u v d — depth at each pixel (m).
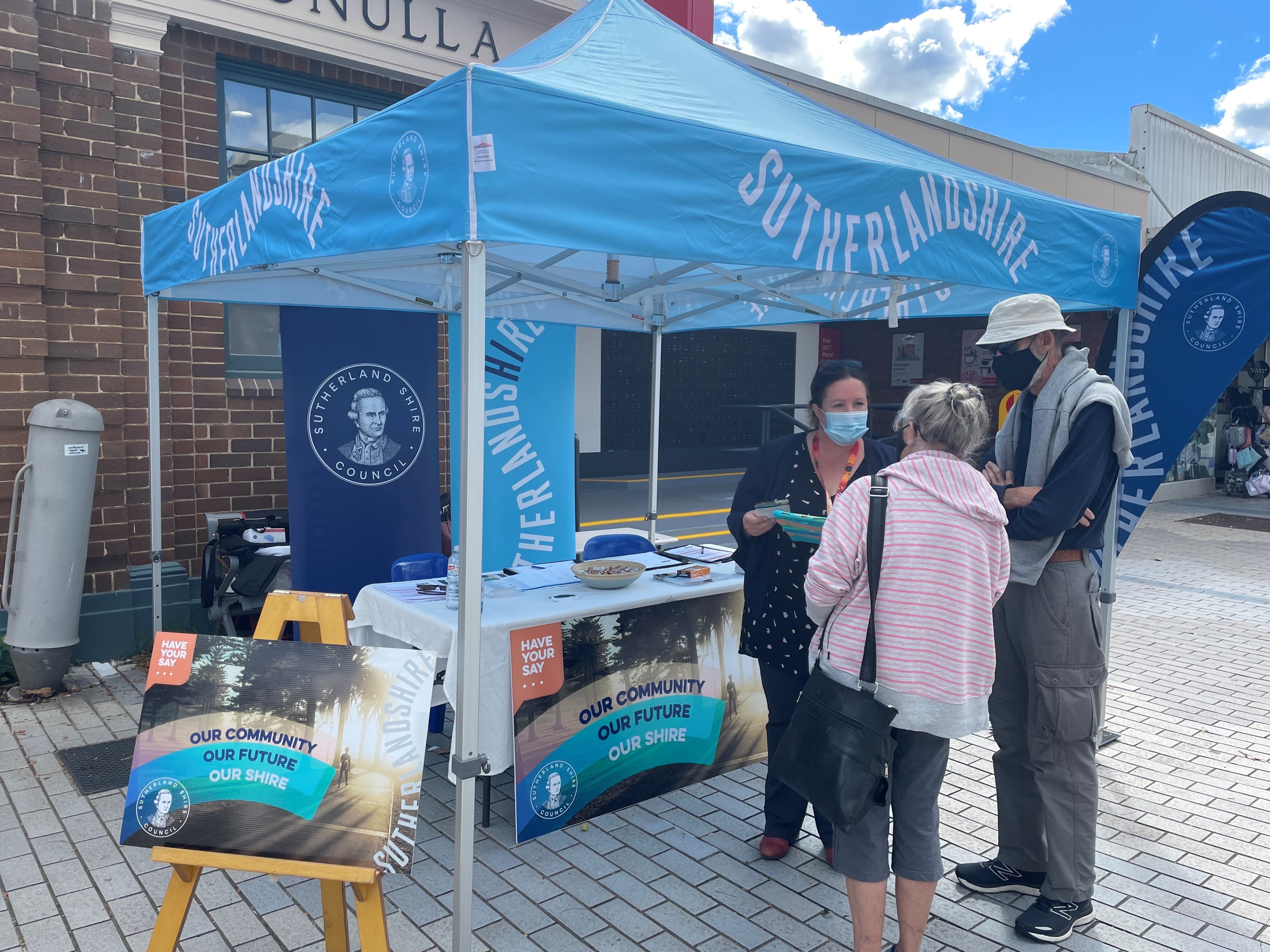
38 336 4.97
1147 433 4.08
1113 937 2.88
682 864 3.30
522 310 5.15
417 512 5.60
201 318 5.78
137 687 5.01
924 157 3.60
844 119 3.66
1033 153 13.38
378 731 2.25
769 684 3.22
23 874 3.15
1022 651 2.93
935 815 2.47
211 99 5.80
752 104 3.28
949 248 3.14
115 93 5.27
